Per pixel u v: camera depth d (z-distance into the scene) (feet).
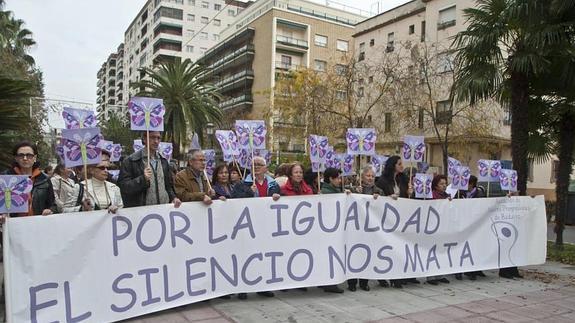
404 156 21.53
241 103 168.55
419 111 66.39
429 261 20.29
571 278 22.93
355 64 79.97
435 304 17.46
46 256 13.05
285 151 100.63
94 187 16.65
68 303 13.33
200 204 15.90
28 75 75.56
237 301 16.98
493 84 28.73
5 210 12.82
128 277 14.46
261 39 164.96
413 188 21.74
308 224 17.67
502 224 22.40
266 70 160.35
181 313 15.43
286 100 88.28
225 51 194.08
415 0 100.07
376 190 20.68
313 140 20.08
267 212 17.04
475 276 22.08
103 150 17.11
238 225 16.57
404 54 90.74
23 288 12.64
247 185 19.30
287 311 15.96
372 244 18.98
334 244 18.02
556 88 30.09
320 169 21.48
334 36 168.45
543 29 26.81
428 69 66.18
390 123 75.56
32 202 15.17
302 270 17.46
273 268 17.06
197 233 15.81
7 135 20.98
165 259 15.17
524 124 29.27
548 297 19.10
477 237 21.68
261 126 20.43
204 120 87.66
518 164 29.37
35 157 15.75
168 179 17.54
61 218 13.37
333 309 16.35
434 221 20.51
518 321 15.75
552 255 28.89
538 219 23.44
